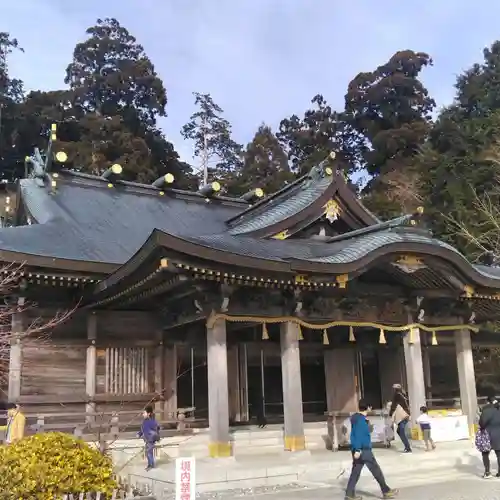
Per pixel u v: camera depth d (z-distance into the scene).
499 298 20.16
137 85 65.25
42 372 17.97
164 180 26.92
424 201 45.28
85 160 51.31
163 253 13.84
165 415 19.05
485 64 60.31
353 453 11.03
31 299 18.34
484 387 36.50
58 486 8.88
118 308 19.22
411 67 73.44
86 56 67.25
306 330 21.95
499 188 38.16
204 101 81.38
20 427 13.46
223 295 15.50
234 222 25.09
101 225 22.72
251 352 21.97
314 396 23.05
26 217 25.88
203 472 13.01
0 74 64.00
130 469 13.87
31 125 58.94
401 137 65.75
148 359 19.48
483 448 13.53
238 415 20.81
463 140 44.94
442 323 20.39
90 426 17.34
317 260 16.08
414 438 18.59
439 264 17.97
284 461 14.98
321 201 19.56
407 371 19.30
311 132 76.69
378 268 18.02
